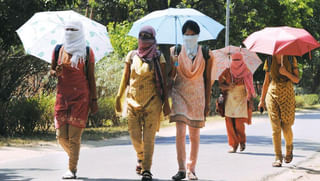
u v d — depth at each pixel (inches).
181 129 481.1
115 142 902.4
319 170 566.6
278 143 585.6
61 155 687.1
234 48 775.1
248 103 722.8
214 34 534.9
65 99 469.4
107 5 2105.1
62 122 471.8
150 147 470.3
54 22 522.3
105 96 1300.4
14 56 973.2
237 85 717.3
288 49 543.2
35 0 1021.8
